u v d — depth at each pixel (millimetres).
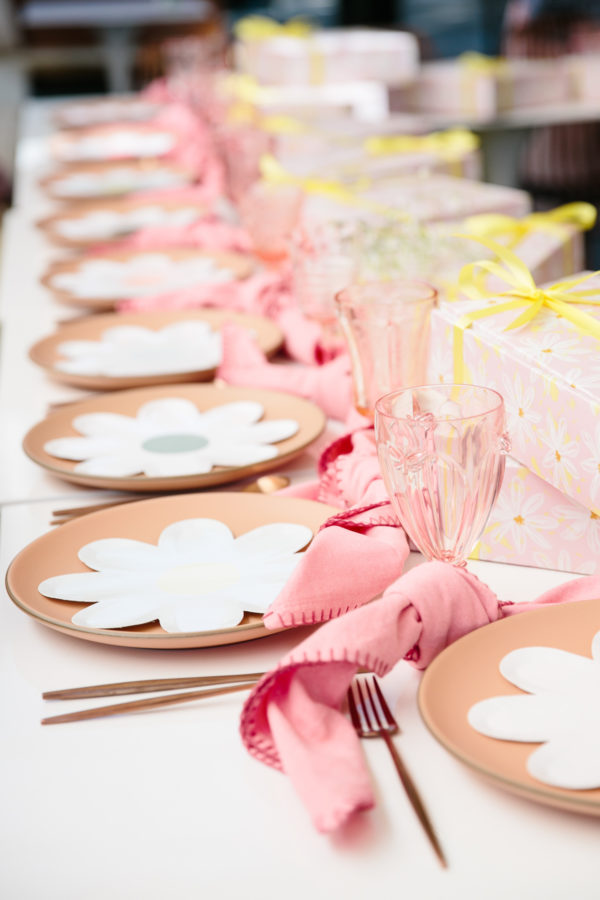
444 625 710
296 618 752
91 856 594
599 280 983
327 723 649
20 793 648
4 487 1122
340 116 2857
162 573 865
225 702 728
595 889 546
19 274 2078
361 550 790
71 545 926
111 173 2920
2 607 871
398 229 1390
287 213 1675
